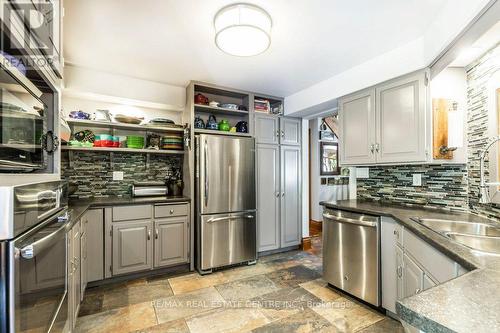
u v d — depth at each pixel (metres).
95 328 1.88
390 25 1.88
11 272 0.82
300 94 3.37
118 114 2.95
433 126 2.01
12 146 1.09
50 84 1.44
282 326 1.90
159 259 2.80
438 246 1.22
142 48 2.22
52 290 1.21
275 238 3.52
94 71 2.72
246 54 2.05
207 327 1.89
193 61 2.49
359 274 2.20
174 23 1.84
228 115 3.62
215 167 2.96
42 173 1.43
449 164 2.12
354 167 3.06
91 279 2.49
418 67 2.04
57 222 1.27
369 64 2.45
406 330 0.69
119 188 3.15
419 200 2.38
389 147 2.31
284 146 3.63
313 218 5.06
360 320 1.98
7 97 1.04
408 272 1.72
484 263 0.93
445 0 1.60
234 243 3.05
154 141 3.19
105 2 1.60
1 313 0.80
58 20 1.50
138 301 2.27
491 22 1.37
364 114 2.54
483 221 1.64
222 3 1.62
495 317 0.58
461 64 1.97
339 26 1.88
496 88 1.67
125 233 2.64
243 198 3.13
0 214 0.80
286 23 1.84
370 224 2.10
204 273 2.88
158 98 3.07
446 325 0.55
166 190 3.19
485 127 1.79
